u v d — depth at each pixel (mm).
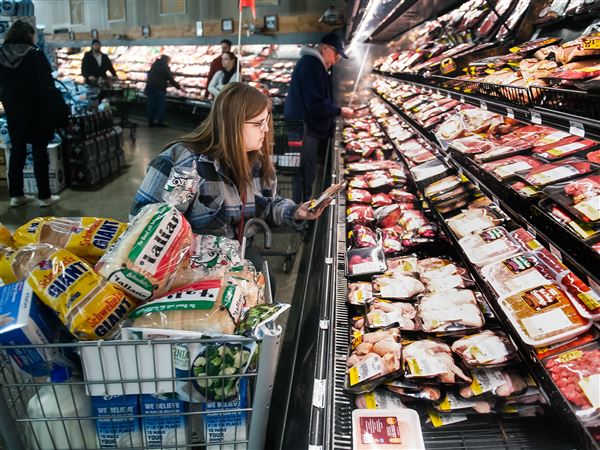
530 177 1431
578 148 1555
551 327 1174
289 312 3006
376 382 1280
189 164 1812
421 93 3785
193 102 10406
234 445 1271
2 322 1071
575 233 1114
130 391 1150
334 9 8055
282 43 9461
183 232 1271
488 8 3031
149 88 10641
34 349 1109
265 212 2160
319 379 1338
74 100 6141
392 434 1128
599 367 1037
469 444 1185
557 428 1203
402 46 5625
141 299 1219
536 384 1167
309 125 4629
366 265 1949
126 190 5746
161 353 1126
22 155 4805
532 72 1581
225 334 1156
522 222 1367
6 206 5004
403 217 2525
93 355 1112
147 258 1188
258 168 2100
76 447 1244
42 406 1190
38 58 4426
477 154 1890
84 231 1369
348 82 6941
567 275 1323
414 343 1402
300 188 4496
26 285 1126
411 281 1754
